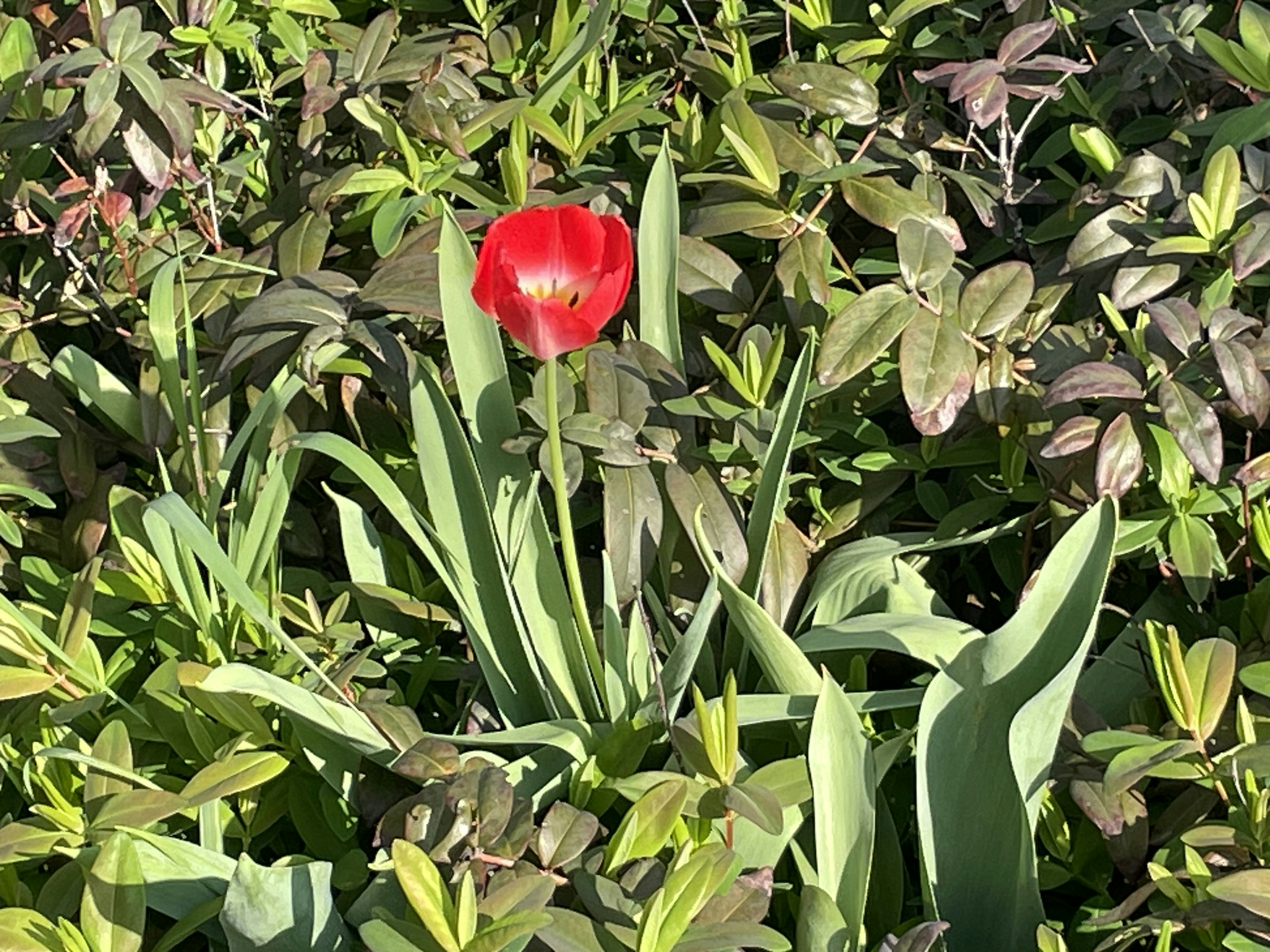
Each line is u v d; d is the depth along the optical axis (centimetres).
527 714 84
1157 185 95
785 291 94
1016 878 71
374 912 67
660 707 78
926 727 72
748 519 92
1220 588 91
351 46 115
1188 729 70
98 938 67
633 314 103
